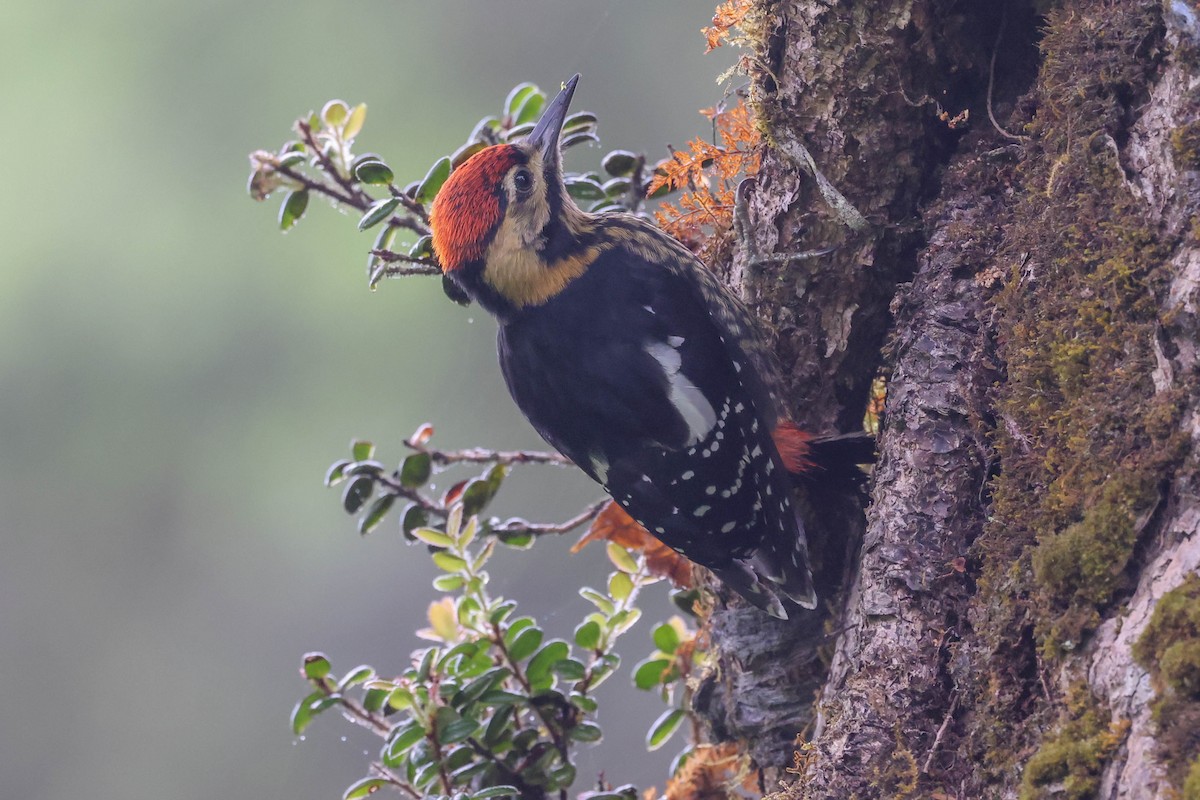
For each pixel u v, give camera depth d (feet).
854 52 22.88
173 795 66.80
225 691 68.64
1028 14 22.74
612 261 26.78
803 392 25.55
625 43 67.72
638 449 25.95
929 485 20.67
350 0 71.77
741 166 26.35
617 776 54.65
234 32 71.72
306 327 71.05
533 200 26.71
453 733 23.82
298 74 71.67
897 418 21.39
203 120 71.56
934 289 21.71
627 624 26.45
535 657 25.07
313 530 70.23
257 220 71.15
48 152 70.79
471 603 25.43
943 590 20.16
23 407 70.13
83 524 70.28
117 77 71.56
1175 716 15.11
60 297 70.64
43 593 69.67
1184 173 17.42
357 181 26.86
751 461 25.14
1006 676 18.29
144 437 70.69
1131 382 17.35
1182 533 16.17
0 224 70.59
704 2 66.64
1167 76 18.07
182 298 71.20
